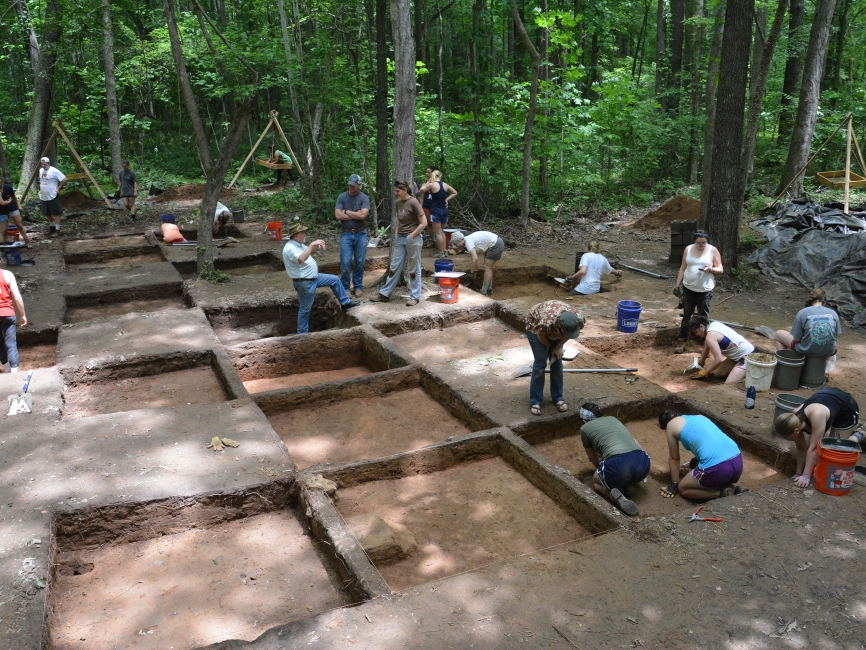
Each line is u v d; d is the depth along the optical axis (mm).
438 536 4816
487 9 15586
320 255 12727
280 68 16672
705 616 3602
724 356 7223
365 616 3619
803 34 19875
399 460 5520
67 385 7105
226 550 4590
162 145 28953
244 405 6289
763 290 10477
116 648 3697
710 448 4980
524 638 3441
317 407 6918
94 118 25312
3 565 3996
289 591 4156
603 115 17609
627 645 3389
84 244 14273
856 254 10156
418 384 7406
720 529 4402
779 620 3574
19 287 10570
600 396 6551
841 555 4121
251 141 28266
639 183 20984
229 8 26031
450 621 3572
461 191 16141
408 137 10094
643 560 4098
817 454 4832
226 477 5023
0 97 27125
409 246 9234
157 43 22516
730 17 9977
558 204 17094
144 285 10836
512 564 4074
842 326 8898
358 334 8406
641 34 30094
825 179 14656
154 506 4703
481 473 5656
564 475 5211
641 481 5113
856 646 3395
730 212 10680
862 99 20688
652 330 8477
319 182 16766
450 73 26375
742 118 10367
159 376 7559
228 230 15625
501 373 7211
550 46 17734
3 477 4977
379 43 13734
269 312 9773
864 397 6465
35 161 18922
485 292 10648
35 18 19406
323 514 4641
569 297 10172
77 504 4605
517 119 16531
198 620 3912
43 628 3547
